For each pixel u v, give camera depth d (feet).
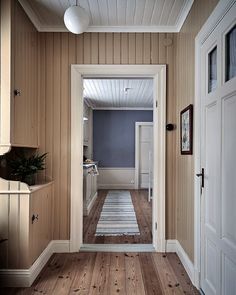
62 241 9.65
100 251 9.71
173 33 9.70
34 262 7.72
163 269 8.32
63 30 9.66
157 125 9.80
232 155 5.09
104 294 6.83
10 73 7.11
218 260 5.76
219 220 5.72
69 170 9.70
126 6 8.21
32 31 8.96
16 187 7.27
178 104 9.49
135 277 7.77
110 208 16.96
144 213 15.60
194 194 7.48
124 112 25.82
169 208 9.78
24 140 8.23
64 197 9.70
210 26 6.15
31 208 7.47
